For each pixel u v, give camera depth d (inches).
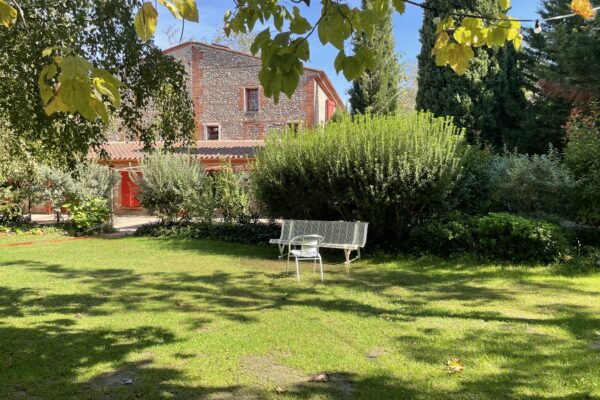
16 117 170.2
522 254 361.7
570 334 193.9
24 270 368.2
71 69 59.3
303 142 445.7
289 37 82.6
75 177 219.9
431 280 317.4
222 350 181.5
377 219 417.4
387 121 431.8
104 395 142.6
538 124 665.6
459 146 434.9
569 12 716.7
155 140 213.9
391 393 140.9
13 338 197.3
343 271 361.7
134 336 200.4
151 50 181.3
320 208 453.7
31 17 151.1
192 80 1061.1
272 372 159.8
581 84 569.9
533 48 812.0
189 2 71.6
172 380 153.3
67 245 517.7
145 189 600.1
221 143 994.7
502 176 442.0
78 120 184.9
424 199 394.6
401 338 193.2
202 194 580.4
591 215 382.3
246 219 557.0
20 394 143.9
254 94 1032.8
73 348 184.7
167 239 554.6
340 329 207.3
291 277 338.6
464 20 118.5
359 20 87.3
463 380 149.2
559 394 137.5
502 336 192.7
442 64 123.1
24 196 666.2
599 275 315.3
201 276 343.3
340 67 91.0
